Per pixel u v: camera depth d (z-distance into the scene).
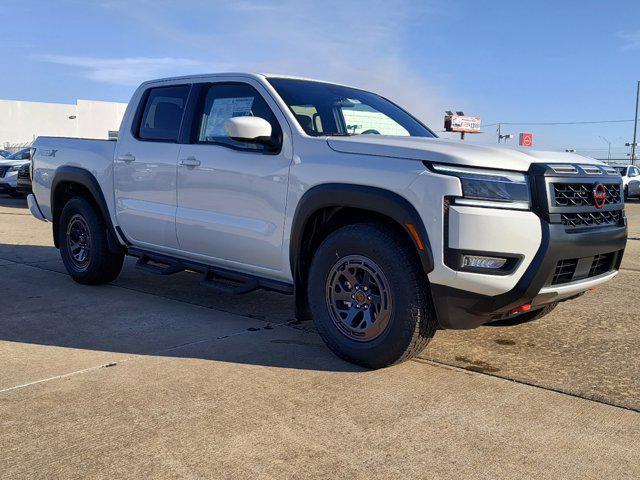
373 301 3.59
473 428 2.88
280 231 4.05
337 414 3.01
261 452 2.62
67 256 6.07
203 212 4.58
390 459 2.58
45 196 6.30
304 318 4.12
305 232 3.95
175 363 3.73
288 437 2.76
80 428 2.83
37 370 3.59
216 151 4.48
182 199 4.75
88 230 5.75
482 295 3.30
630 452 2.68
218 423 2.89
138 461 2.54
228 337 4.29
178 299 5.46
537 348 4.14
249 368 3.66
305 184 3.85
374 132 4.59
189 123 4.81
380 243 3.49
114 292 5.70
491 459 2.59
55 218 6.24
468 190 3.24
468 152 3.36
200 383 3.40
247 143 4.30
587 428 2.90
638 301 5.60
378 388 3.36
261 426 2.87
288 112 4.14
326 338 3.83
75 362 3.73
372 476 2.44
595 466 2.55
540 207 3.34
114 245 5.64
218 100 4.67
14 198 18.19
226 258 4.53
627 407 3.16
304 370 3.64
